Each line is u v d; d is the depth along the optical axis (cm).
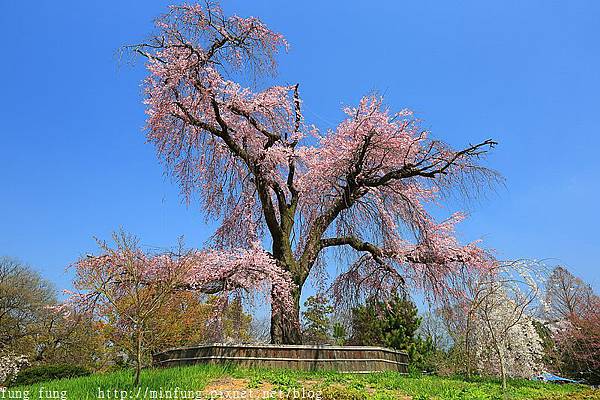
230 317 1505
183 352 1332
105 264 1364
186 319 1700
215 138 1620
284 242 1612
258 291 1407
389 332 1959
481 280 1479
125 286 1273
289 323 1465
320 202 1580
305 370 1277
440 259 1634
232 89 1573
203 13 1469
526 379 1709
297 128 1738
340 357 1352
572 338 2339
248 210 1730
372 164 1647
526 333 1827
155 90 1491
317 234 1600
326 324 2464
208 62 1496
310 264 1592
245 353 1253
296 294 1518
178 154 1577
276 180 1697
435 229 1684
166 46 1478
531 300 1409
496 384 1346
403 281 1722
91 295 1406
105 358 2512
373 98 1560
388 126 1553
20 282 2895
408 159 1609
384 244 1634
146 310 1079
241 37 1506
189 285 1422
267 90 1648
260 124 1642
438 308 1678
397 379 1210
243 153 1590
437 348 2127
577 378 2273
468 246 1634
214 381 1008
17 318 2816
